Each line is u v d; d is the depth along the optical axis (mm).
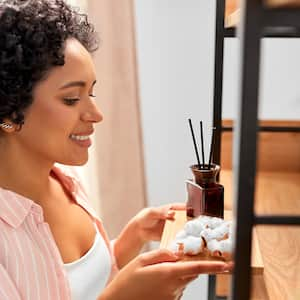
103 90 1687
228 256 717
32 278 869
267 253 838
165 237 840
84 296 1012
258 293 683
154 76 1758
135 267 748
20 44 814
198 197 888
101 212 1776
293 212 1051
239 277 373
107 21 1642
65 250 1013
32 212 915
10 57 808
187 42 1723
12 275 850
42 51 821
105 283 1085
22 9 840
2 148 915
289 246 878
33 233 910
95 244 1086
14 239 871
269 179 1360
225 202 1035
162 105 1781
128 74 1693
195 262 687
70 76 854
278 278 734
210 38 1712
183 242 750
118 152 1752
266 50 1625
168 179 1848
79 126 900
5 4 846
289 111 1661
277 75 1646
